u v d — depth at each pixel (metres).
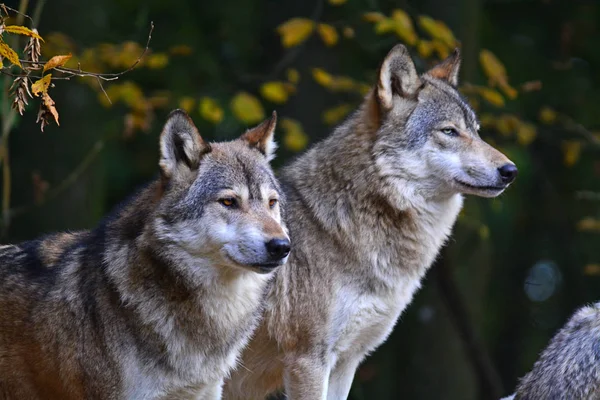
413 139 11.18
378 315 11.05
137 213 9.45
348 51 20.28
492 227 23.48
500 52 22.55
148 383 9.24
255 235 9.09
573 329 9.55
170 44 20.56
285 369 10.86
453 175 11.18
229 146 9.69
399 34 16.09
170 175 9.33
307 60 19.70
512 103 21.98
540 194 24.92
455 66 12.16
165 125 9.27
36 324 9.32
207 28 21.78
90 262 9.45
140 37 19.23
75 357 9.22
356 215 10.96
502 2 22.86
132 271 9.25
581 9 22.97
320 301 10.80
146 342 9.22
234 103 16.66
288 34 16.31
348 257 10.90
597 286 26.39
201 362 9.42
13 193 16.56
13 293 9.47
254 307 9.75
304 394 10.77
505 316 27.39
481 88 16.77
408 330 19.53
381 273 10.95
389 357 21.69
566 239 25.59
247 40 21.88
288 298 10.80
